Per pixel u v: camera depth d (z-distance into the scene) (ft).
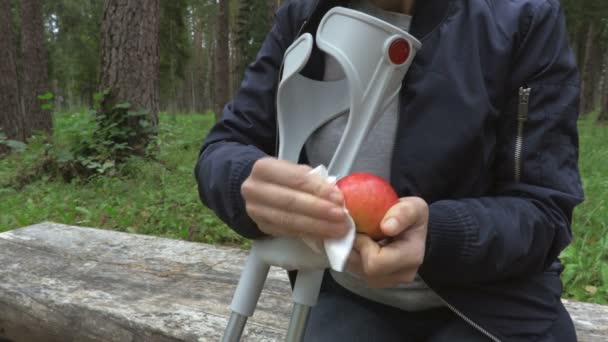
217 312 5.57
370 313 4.05
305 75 3.60
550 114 3.07
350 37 2.35
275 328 5.20
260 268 2.86
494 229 2.78
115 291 6.15
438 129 3.17
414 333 3.99
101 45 19.25
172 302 5.83
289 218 2.27
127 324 5.39
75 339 5.79
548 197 3.01
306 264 2.59
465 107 3.11
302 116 2.86
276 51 3.96
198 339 5.03
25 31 32.94
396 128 3.31
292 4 3.98
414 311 3.92
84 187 16.88
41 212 14.07
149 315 5.48
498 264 2.87
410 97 3.24
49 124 33.37
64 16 57.06
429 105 3.18
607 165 20.11
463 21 3.21
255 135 3.84
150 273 6.77
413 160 3.23
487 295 3.26
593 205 13.03
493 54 3.14
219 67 44.78
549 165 3.07
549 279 3.46
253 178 2.38
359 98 2.39
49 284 6.35
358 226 2.26
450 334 3.57
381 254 2.23
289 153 2.82
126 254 7.48
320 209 2.18
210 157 3.40
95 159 18.37
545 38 3.14
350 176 2.35
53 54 65.57
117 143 18.95
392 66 2.35
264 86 3.88
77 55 60.08
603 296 8.43
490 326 3.25
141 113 18.76
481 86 3.11
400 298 3.75
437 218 2.77
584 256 9.66
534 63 3.11
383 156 3.46
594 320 5.50
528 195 3.10
